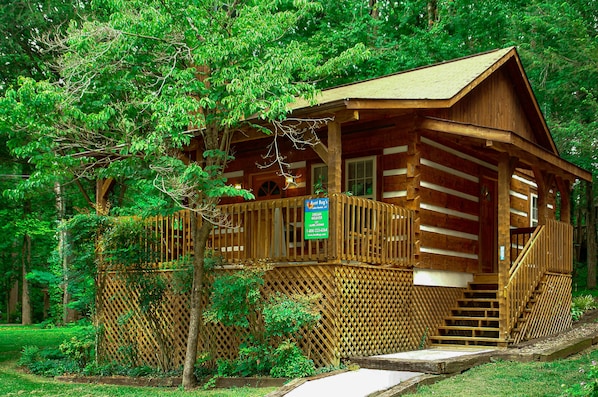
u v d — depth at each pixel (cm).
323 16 2623
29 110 957
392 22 2772
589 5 2216
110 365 1288
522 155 1237
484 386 850
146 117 1054
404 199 1241
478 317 1252
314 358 1042
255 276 1050
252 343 1080
